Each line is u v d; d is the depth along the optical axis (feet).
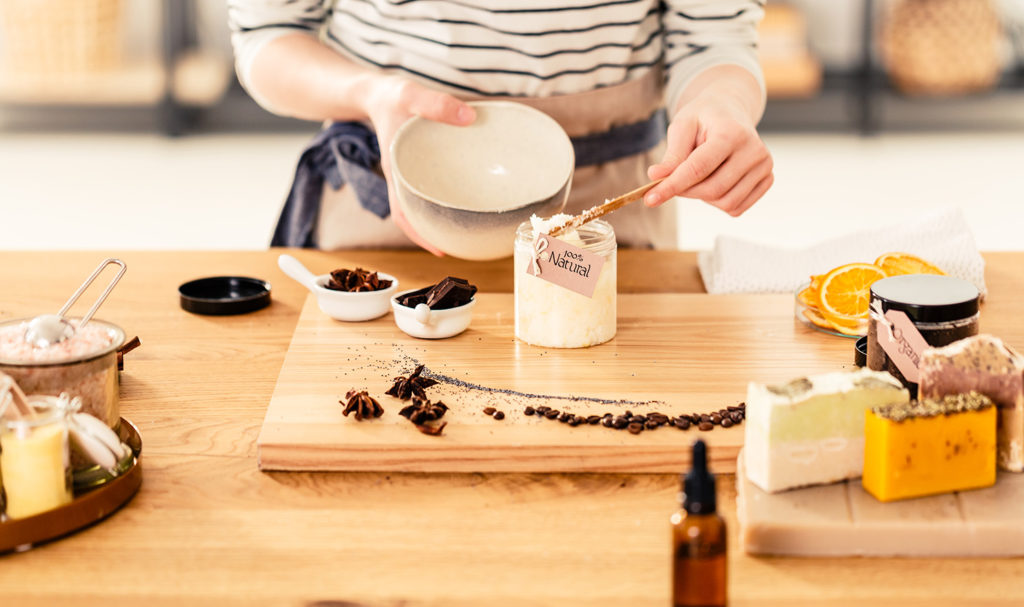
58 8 16.61
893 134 17.58
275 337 5.47
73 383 4.51
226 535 4.41
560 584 4.25
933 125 17.60
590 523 4.46
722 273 5.84
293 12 6.17
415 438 4.70
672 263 6.16
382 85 5.70
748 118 5.59
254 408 4.99
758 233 12.53
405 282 5.90
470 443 4.68
